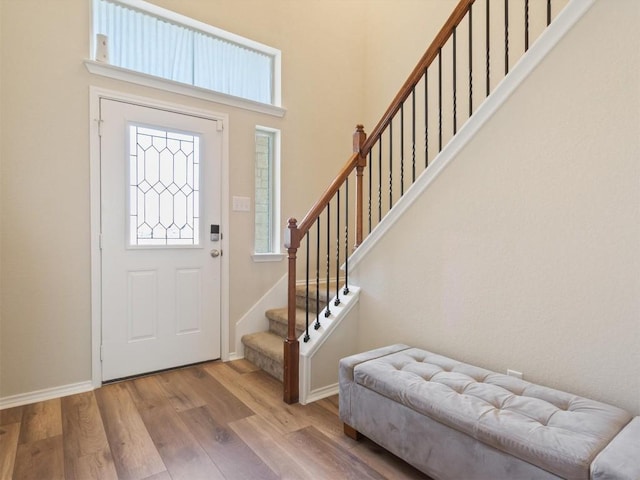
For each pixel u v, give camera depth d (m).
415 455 1.49
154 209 2.65
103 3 2.56
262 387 2.46
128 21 2.65
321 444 1.80
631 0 1.36
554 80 1.56
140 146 2.59
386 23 3.64
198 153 2.83
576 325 1.52
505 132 1.72
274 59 3.32
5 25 2.13
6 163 2.14
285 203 3.31
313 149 3.49
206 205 2.87
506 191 1.73
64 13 2.30
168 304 2.72
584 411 1.27
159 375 2.65
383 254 2.31
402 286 2.20
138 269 2.59
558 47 1.55
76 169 2.35
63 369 2.33
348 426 1.86
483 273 1.82
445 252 1.98
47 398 2.26
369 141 2.47
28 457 1.67
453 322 1.95
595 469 1.00
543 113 1.60
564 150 1.54
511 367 1.72
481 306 1.83
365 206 3.81
